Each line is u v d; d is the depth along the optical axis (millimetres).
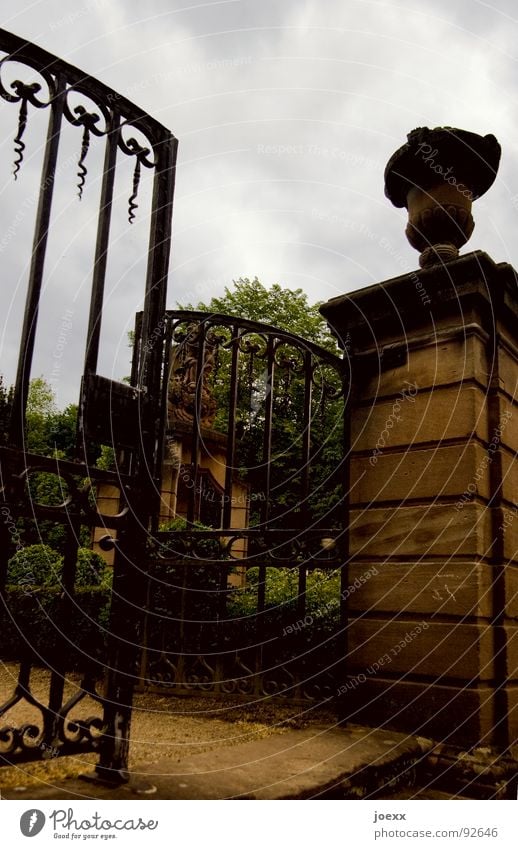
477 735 3115
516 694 3393
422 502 3576
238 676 4582
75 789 2125
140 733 3441
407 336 3871
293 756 2816
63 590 2236
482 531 3391
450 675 3266
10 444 2121
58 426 12523
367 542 3734
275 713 4012
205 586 5344
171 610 5270
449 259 3799
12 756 2023
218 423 9180
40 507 2150
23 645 2133
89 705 4066
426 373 3736
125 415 2482
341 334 4160
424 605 3438
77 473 2291
